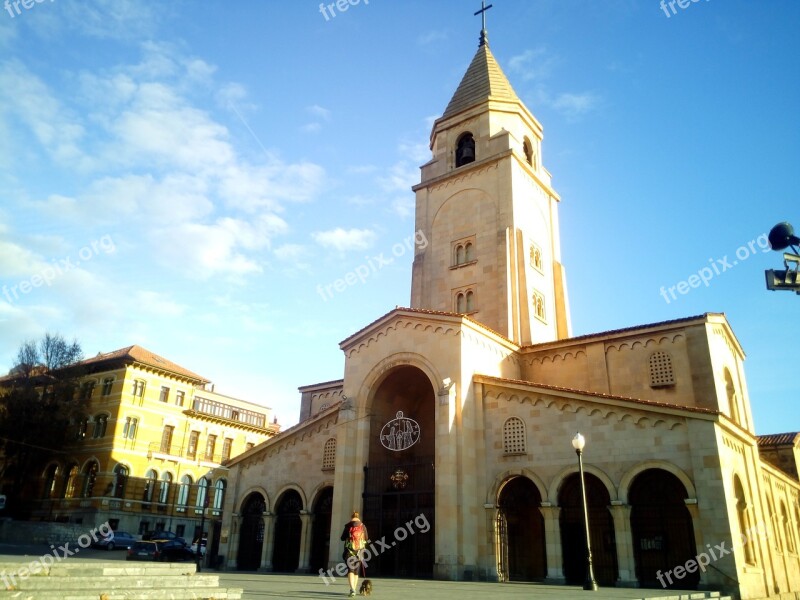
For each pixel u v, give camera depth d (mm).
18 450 59250
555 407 28453
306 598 16109
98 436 62438
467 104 46719
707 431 24266
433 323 32188
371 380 33562
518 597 17422
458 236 42812
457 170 44344
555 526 26625
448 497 27828
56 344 64062
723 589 22281
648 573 26391
